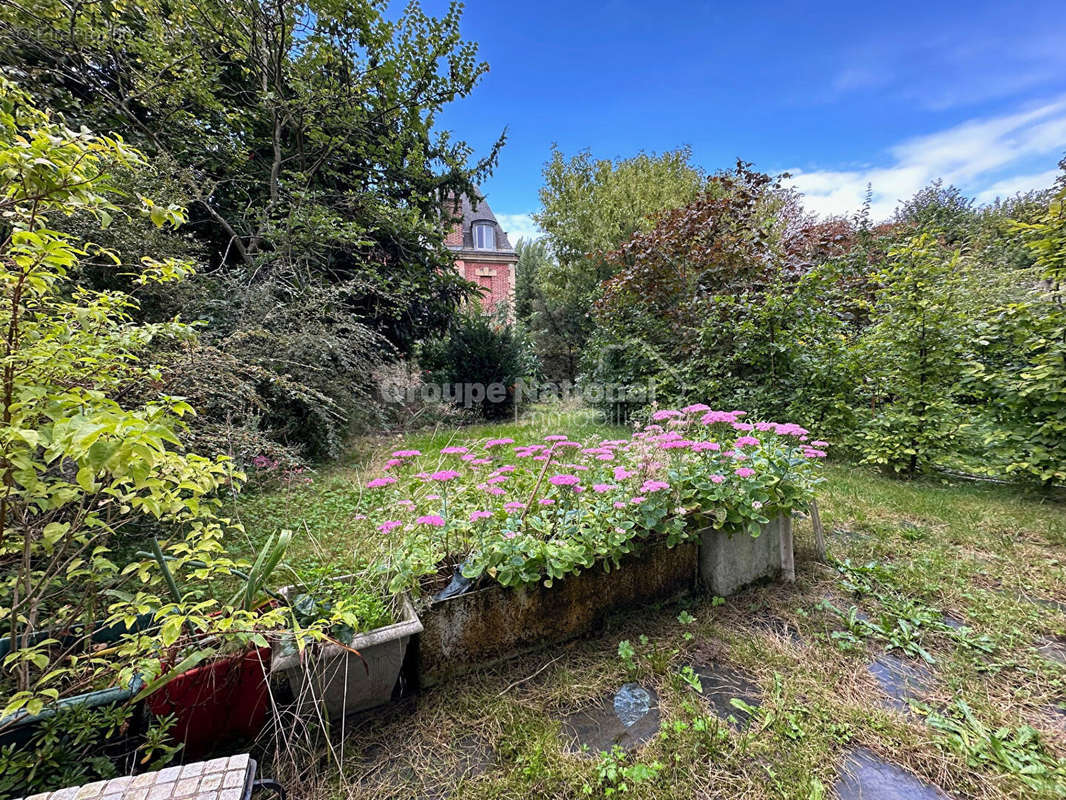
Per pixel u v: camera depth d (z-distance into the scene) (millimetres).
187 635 1239
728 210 6293
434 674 1591
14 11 3822
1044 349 3359
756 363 5176
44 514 1363
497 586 1683
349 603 1404
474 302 9016
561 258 13766
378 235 6867
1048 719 1412
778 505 2180
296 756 1296
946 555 2475
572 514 1930
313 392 3832
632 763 1312
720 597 2105
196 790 827
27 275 960
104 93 4430
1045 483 3385
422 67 6672
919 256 3971
